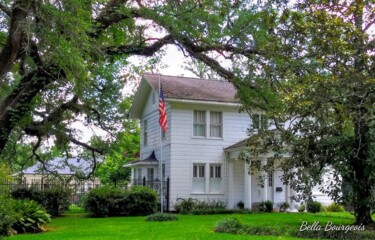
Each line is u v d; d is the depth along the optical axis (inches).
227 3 590.6
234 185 953.5
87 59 447.8
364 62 405.1
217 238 423.8
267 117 515.5
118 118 850.1
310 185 473.7
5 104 567.2
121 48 637.9
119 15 598.2
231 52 633.0
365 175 482.3
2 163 566.9
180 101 912.3
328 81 389.7
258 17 583.5
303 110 415.8
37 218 537.6
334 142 462.3
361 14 434.9
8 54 418.0
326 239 434.6
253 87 618.8
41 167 992.9
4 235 482.3
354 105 404.8
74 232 507.5
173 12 567.2
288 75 450.3
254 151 534.9
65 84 522.6
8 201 498.6
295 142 471.2
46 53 450.9
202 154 939.3
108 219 724.0
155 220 661.3
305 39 437.7
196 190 930.7
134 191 836.0
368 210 506.0
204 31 584.7
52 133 772.6
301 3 480.4
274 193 956.0
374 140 460.4
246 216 748.6
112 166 1531.7
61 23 385.7
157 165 979.3
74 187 923.4
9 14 426.0
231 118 970.1
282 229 484.4
